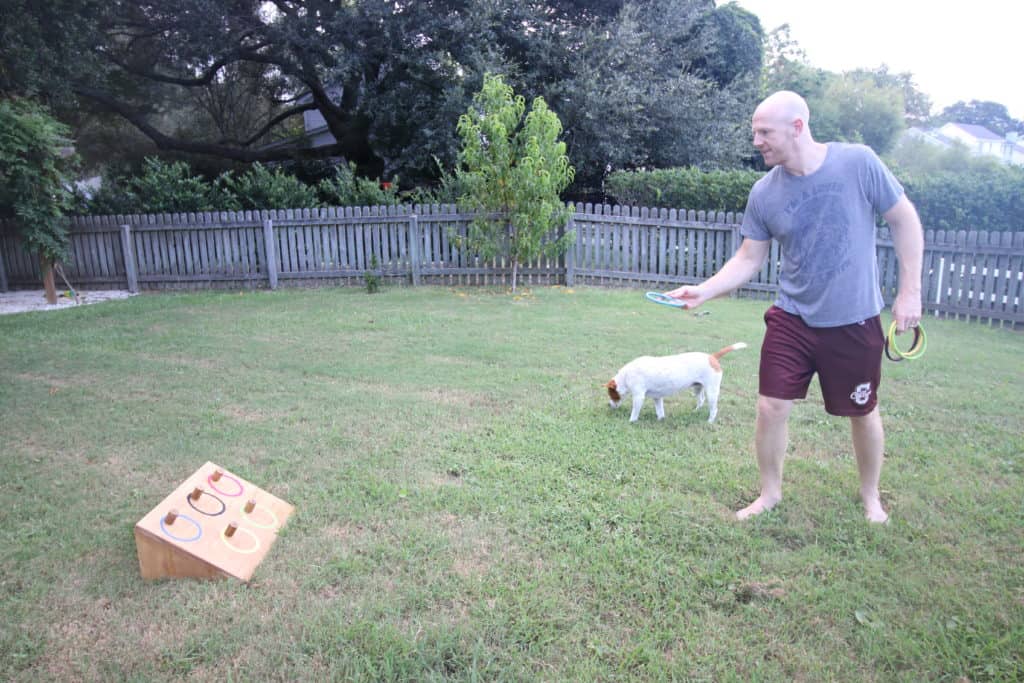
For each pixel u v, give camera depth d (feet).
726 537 11.02
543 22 53.16
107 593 9.67
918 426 16.31
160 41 60.34
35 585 9.84
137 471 13.80
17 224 35.53
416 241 38.93
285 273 39.78
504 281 39.47
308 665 8.23
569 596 9.50
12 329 27.40
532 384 19.53
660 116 55.72
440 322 28.19
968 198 36.63
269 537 11.02
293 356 22.81
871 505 11.79
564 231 38.47
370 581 9.85
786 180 10.71
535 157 34.94
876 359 10.89
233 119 80.84
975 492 12.71
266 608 9.32
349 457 14.37
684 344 24.27
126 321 29.04
